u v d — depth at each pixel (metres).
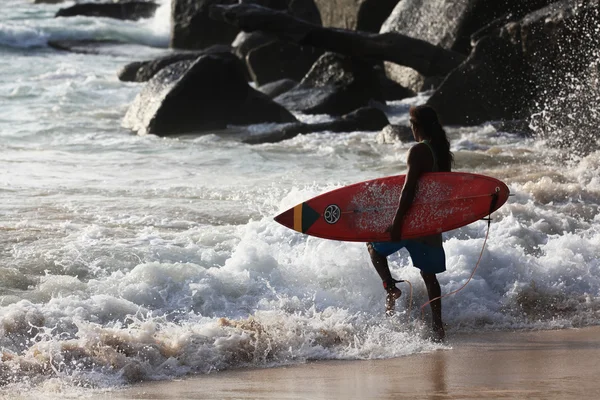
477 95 70.94
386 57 77.88
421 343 23.23
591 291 28.56
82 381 19.20
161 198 39.88
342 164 52.09
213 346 21.41
